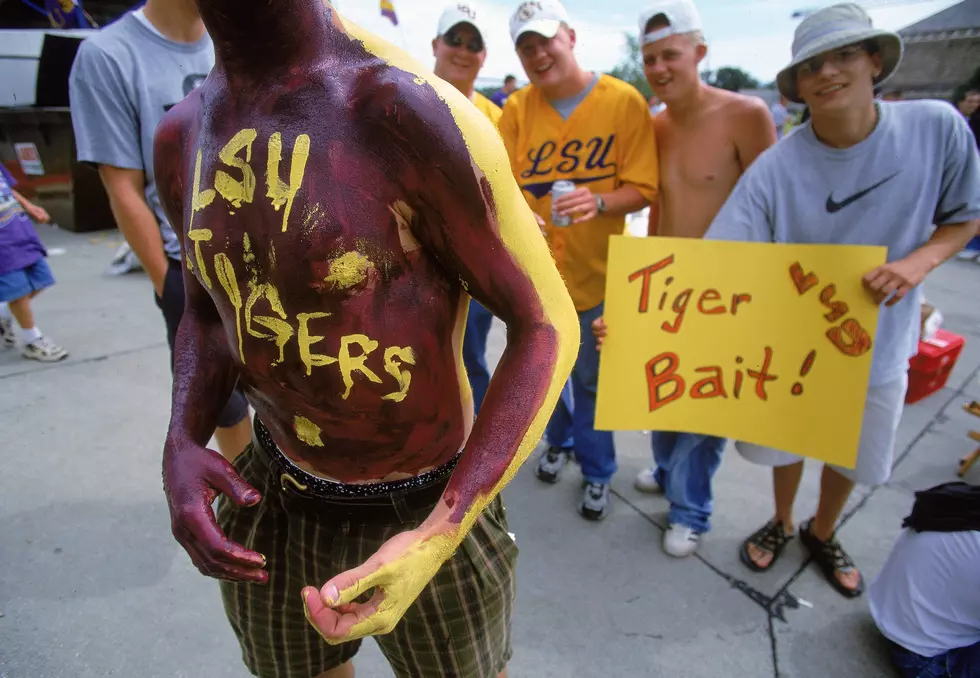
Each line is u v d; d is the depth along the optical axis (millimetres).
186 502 884
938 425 3238
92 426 2988
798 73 1664
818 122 1700
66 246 6062
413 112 694
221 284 817
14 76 6441
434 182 718
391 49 745
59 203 6629
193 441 972
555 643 1922
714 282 1820
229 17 693
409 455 930
